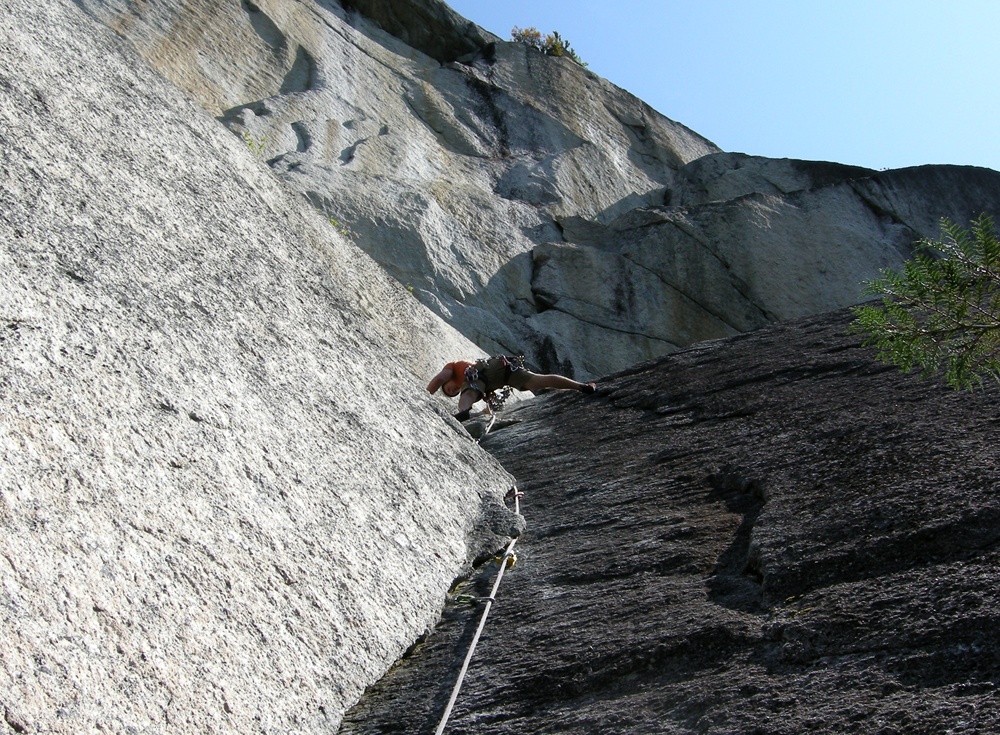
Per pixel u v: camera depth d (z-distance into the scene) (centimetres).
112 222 439
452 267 1442
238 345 452
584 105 2044
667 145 2083
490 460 580
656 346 1529
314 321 538
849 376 622
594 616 382
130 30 1530
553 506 546
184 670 300
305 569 376
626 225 1673
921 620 301
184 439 373
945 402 491
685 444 582
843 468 441
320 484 424
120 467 336
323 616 365
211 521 354
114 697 275
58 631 275
